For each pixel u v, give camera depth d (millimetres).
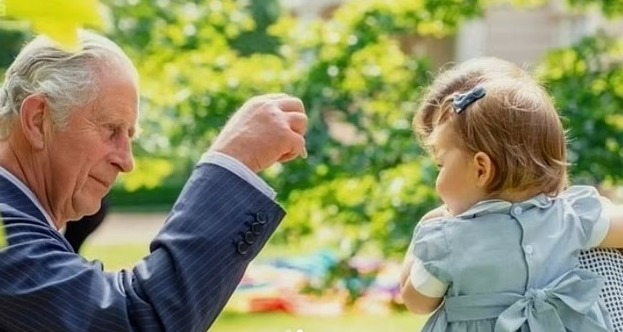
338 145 6285
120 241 12203
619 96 6188
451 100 2131
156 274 1805
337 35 6387
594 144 6094
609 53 6332
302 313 7715
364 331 7000
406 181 6203
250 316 7805
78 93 1984
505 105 2064
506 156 2051
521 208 2080
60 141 1995
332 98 6320
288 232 6410
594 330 2008
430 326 2119
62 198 2025
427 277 2088
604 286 2068
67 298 1796
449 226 2088
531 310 2004
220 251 1821
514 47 14820
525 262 2033
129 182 6820
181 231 1832
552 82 6238
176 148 6512
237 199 1861
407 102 6348
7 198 1953
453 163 2111
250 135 1912
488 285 2037
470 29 14406
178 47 6465
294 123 1953
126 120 2033
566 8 6996
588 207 2127
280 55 6473
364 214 6293
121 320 1775
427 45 13734
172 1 6500
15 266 1820
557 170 2096
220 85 6371
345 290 6605
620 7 6637
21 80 2004
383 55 6387
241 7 6684
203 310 1811
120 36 6410
